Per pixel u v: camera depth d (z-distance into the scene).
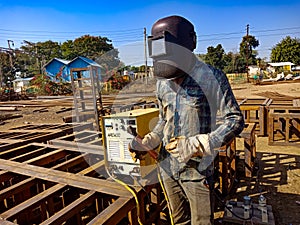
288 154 4.87
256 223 2.61
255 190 3.48
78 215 2.30
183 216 1.65
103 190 1.89
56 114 11.54
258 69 37.59
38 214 2.63
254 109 6.31
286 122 5.35
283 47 44.59
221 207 3.05
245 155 3.83
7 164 2.56
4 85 37.41
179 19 1.25
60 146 3.20
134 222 1.87
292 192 3.36
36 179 2.20
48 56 54.56
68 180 2.10
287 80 26.38
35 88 23.59
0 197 1.92
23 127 4.91
